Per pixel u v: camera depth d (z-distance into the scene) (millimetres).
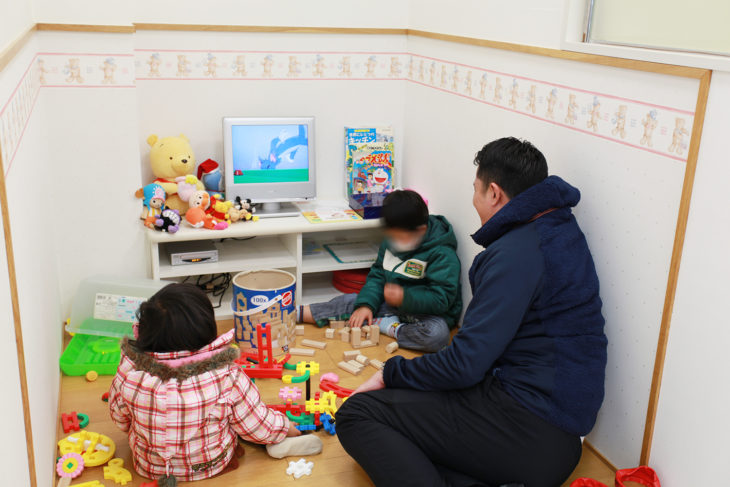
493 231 1611
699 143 1364
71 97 2188
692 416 1438
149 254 2408
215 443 1604
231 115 2590
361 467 1690
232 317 2455
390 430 1548
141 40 2400
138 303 2211
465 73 2270
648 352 1559
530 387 1528
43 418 1491
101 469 1661
